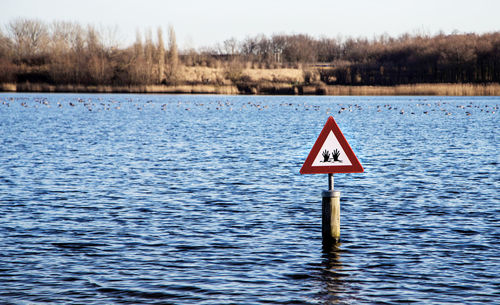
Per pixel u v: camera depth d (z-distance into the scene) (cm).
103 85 12506
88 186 1959
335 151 1109
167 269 1045
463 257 1116
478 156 2841
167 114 6888
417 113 7200
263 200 1720
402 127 5000
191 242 1230
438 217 1479
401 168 2419
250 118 6194
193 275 1012
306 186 1972
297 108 8362
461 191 1869
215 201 1702
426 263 1077
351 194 1822
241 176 2189
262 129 4691
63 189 1900
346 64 14450
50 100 10081
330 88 11888
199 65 14200
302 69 14600
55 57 12681
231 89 12619
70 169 2369
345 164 1112
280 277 1001
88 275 1012
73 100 10206
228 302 888
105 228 1357
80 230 1337
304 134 4209
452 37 14638
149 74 12400
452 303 882
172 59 12562
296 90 12188
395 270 1037
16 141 3609
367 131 4575
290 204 1661
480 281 978
